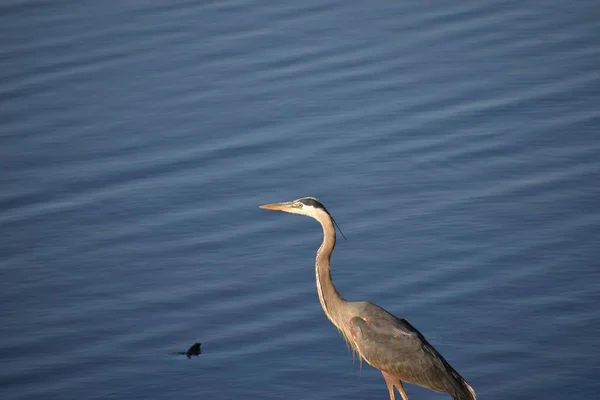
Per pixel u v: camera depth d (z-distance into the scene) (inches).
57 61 923.4
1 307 616.7
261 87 866.8
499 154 756.6
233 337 580.7
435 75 874.8
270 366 553.0
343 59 908.0
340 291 614.9
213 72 895.7
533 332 567.5
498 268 628.7
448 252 649.6
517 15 991.6
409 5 1024.9
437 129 792.9
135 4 1048.2
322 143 783.7
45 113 837.8
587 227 663.8
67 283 638.5
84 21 1004.6
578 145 759.7
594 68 872.3
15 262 659.4
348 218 693.3
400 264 641.0
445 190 718.5
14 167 766.5
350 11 1011.9
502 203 698.2
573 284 607.5
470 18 986.7
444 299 601.9
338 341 574.9
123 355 568.1
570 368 535.5
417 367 458.6
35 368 559.2
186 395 529.0
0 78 892.6
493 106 820.6
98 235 686.5
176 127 815.7
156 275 644.1
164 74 895.7
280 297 617.0
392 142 780.6
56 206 719.1
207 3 1045.2
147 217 705.0
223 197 724.0
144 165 766.5
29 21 1008.9
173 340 580.1
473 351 554.3
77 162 772.6
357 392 530.9
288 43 942.4
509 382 526.9
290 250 666.2
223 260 657.0
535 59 893.8
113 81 885.2
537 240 654.5
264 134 800.3
